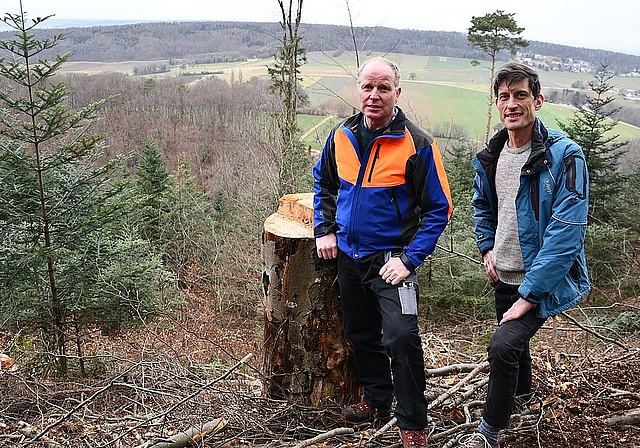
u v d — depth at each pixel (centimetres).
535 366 374
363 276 294
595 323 792
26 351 690
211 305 1455
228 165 1789
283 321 330
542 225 262
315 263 321
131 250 823
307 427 319
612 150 1457
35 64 612
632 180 1478
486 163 287
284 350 334
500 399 261
